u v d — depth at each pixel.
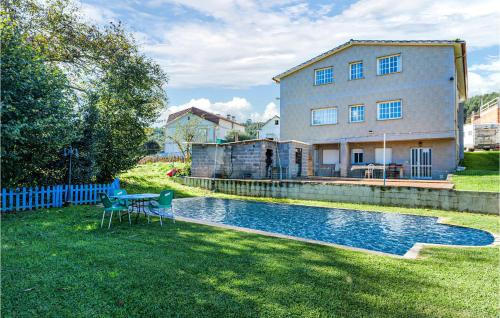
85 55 15.14
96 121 12.38
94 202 11.88
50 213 9.34
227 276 4.20
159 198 8.21
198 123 41.16
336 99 22.17
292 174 18.48
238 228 7.61
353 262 4.89
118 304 3.42
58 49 14.70
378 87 20.39
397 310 3.33
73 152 11.48
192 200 14.49
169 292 3.71
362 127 20.97
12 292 3.69
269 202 13.83
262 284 3.95
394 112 19.88
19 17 13.05
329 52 22.20
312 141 22.89
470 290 3.86
